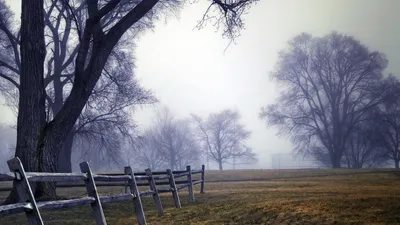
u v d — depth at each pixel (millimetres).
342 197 10219
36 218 4332
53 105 30922
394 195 10664
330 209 7770
